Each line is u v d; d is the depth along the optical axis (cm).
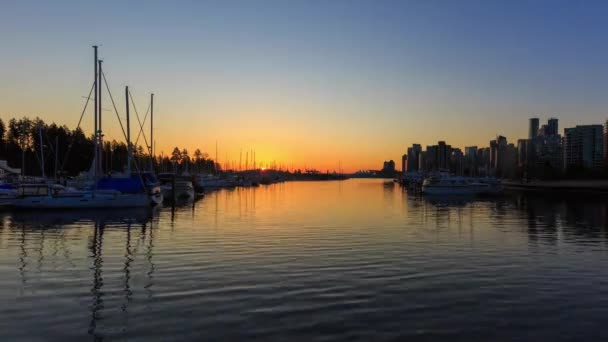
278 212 4603
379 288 1591
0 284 1612
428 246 2472
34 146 11681
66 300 1427
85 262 1988
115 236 2764
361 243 2550
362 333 1166
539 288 1616
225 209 4922
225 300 1434
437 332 1180
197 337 1130
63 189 4747
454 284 1658
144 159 12512
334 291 1548
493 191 9044
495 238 2814
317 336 1144
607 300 1475
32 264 1945
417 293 1535
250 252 2245
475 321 1265
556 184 13425
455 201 7069
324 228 3234
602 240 2767
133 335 1142
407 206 5800
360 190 12069
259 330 1180
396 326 1219
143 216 4025
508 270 1895
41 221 3572
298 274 1786
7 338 1119
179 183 6562
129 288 1566
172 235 2816
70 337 1127
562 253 2302
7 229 3081
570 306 1408
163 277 1720
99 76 4722
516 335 1167
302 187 14975
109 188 4809
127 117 5528
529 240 2747
